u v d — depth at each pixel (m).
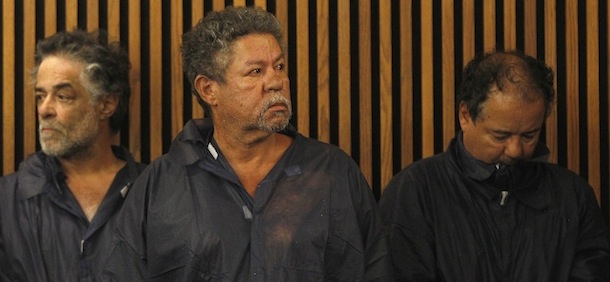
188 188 3.60
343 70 5.25
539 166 4.39
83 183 4.60
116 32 5.16
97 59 4.58
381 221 3.64
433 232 4.27
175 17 5.19
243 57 3.52
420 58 5.37
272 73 3.53
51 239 4.39
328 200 3.57
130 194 3.69
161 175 3.67
